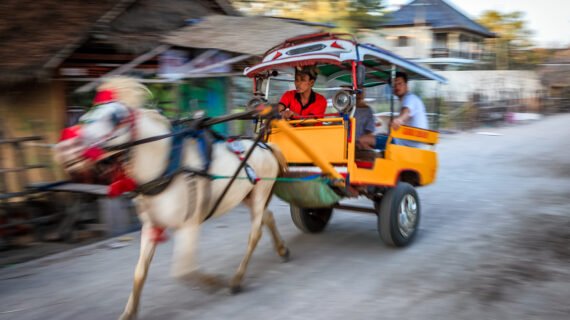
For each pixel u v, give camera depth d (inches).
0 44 302.7
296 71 221.6
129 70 338.6
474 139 689.0
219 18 419.5
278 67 205.9
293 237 252.7
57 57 294.2
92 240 253.9
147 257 155.9
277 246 212.1
